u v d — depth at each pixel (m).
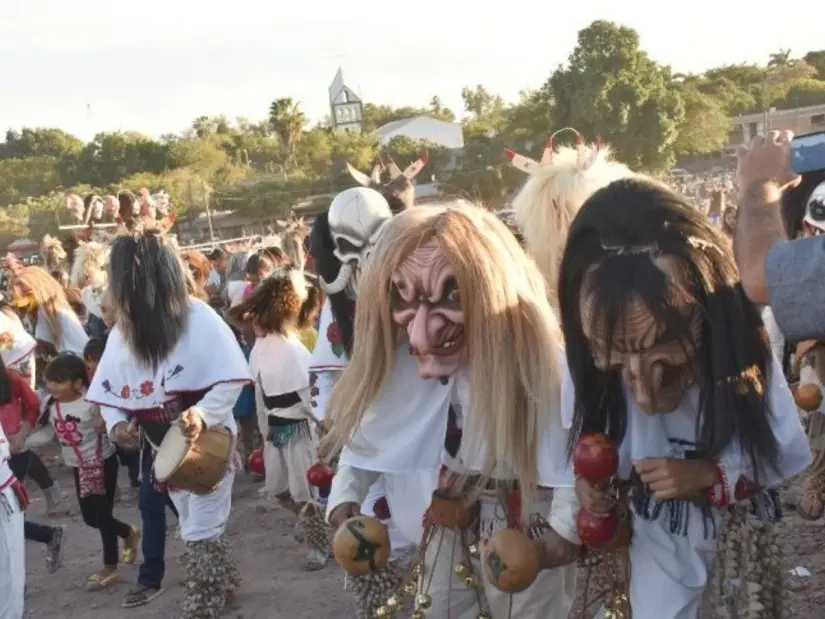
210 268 12.66
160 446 4.72
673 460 2.41
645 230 2.25
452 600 3.01
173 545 6.93
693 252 2.25
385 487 3.20
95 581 6.21
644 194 2.31
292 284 5.84
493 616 3.02
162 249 4.75
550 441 2.68
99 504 6.23
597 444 2.44
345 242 4.05
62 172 90.50
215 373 4.72
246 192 66.19
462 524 2.86
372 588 3.66
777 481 2.49
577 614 3.50
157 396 4.79
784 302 1.92
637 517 2.57
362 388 2.84
